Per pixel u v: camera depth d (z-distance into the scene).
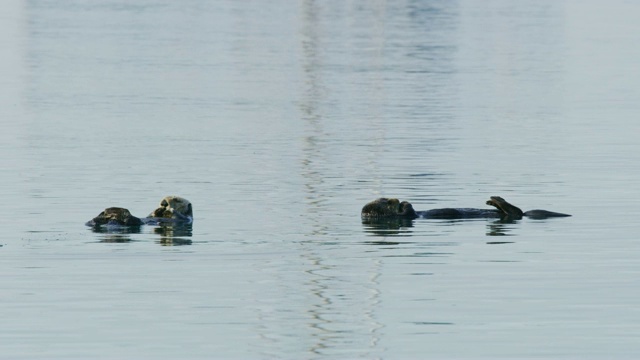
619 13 84.69
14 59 49.81
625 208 19.77
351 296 13.86
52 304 13.48
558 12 86.25
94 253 16.08
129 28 68.06
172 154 26.23
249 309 13.30
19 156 25.67
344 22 76.50
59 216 18.94
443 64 50.72
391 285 14.38
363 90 40.72
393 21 77.69
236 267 15.29
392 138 29.22
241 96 38.56
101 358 11.66
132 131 30.17
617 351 11.85
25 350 11.88
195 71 46.47
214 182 22.55
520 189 21.97
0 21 71.19
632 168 24.47
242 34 65.44
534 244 16.69
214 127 31.14
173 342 12.14
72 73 44.94
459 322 12.80
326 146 27.73
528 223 18.28
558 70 48.22
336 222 18.39
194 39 61.69
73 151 26.56
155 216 18.50
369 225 18.14
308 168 24.34
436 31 69.25
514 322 12.80
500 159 25.78
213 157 25.83
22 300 13.64
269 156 26.06
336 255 15.99
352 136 29.55
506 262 15.56
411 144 28.11
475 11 87.62
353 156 26.11
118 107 35.38
